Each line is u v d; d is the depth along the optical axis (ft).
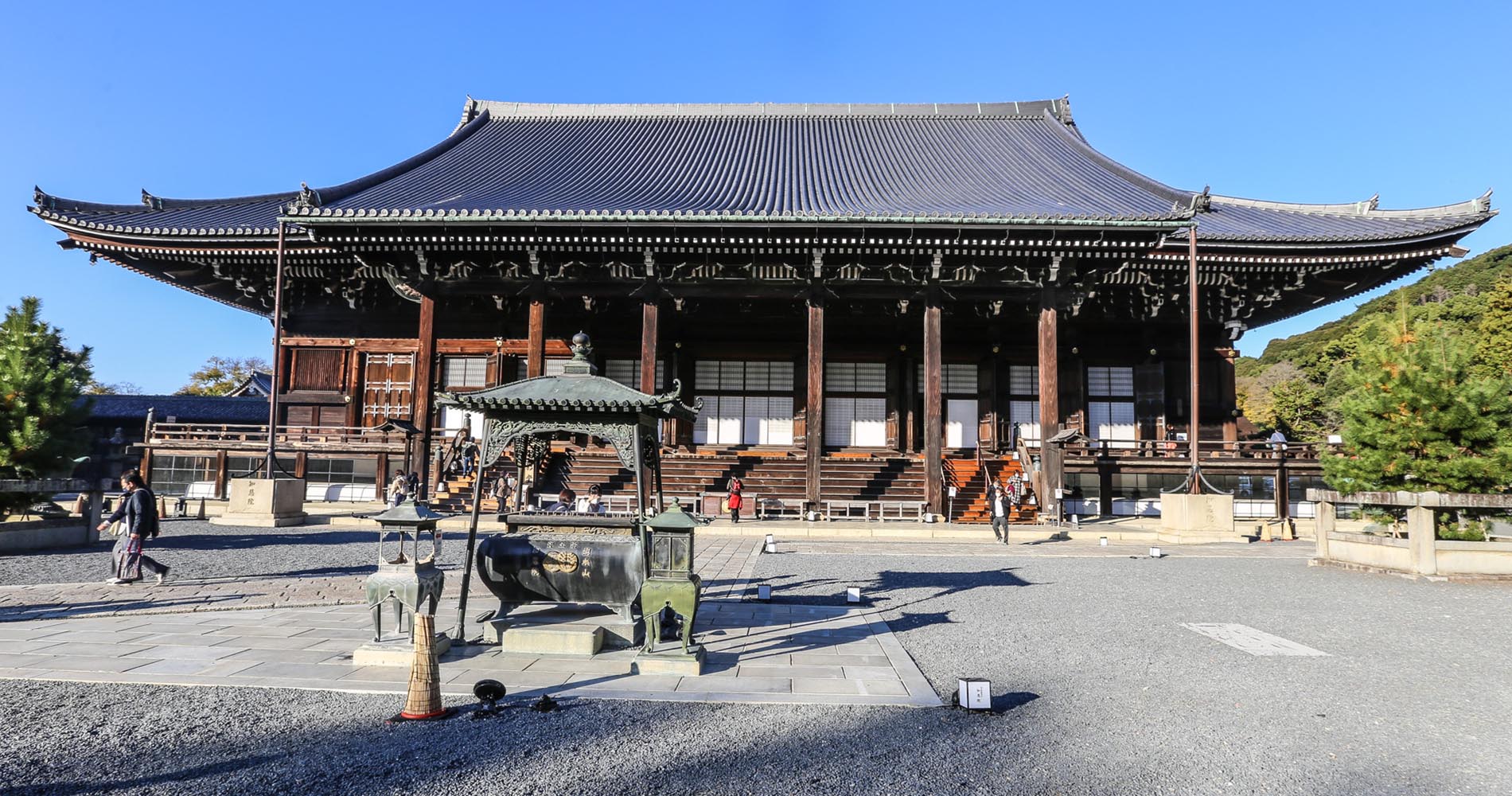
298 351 118.11
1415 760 17.30
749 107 147.95
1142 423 113.60
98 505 59.77
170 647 26.25
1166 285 102.83
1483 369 142.00
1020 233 83.97
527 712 19.72
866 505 85.81
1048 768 16.53
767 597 38.42
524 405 26.71
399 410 116.67
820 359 89.81
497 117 149.48
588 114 148.56
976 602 38.58
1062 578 47.62
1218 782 15.94
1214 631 31.68
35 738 17.33
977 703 20.31
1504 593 42.09
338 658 24.80
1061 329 115.34
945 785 15.55
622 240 87.45
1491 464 48.85
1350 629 32.35
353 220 84.43
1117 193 102.42
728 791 15.03
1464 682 24.00
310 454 104.06
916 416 116.47
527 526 27.63
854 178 113.60
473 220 84.69
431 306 92.99
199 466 105.60
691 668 23.56
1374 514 56.49
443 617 31.73
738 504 81.41
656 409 26.66
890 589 42.68
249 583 41.16
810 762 16.62
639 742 17.69
